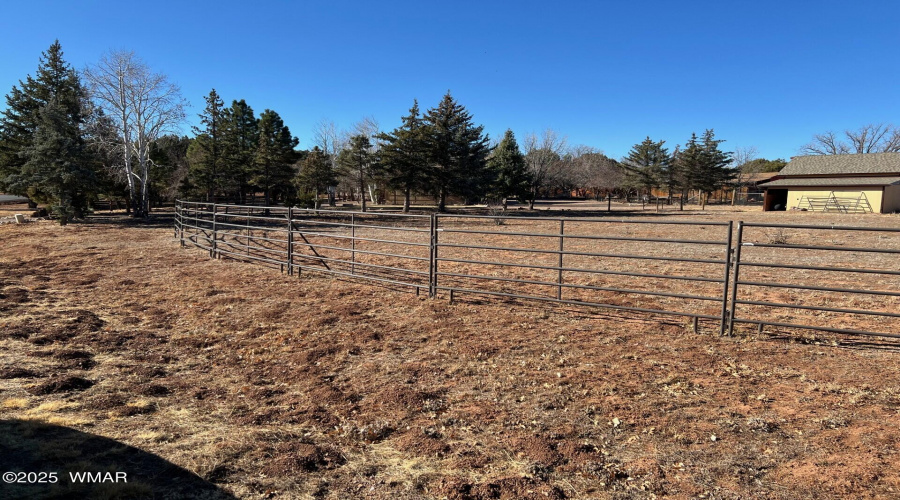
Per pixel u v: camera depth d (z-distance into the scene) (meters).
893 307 7.21
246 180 39.72
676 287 9.05
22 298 7.87
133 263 11.52
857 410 3.77
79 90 28.67
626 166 56.06
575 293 8.51
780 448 3.25
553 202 61.25
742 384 4.34
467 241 17.48
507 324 6.41
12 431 3.45
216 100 36.62
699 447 3.29
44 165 22.81
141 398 4.14
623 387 4.31
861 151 64.06
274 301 7.75
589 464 3.10
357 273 10.46
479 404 4.03
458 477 2.97
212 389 4.38
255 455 3.22
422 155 36.44
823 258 12.41
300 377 4.65
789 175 44.28
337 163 43.06
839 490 2.75
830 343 5.45
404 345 5.60
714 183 46.69
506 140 42.28
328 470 3.07
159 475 2.94
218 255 12.69
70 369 4.78
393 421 3.75
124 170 28.56
